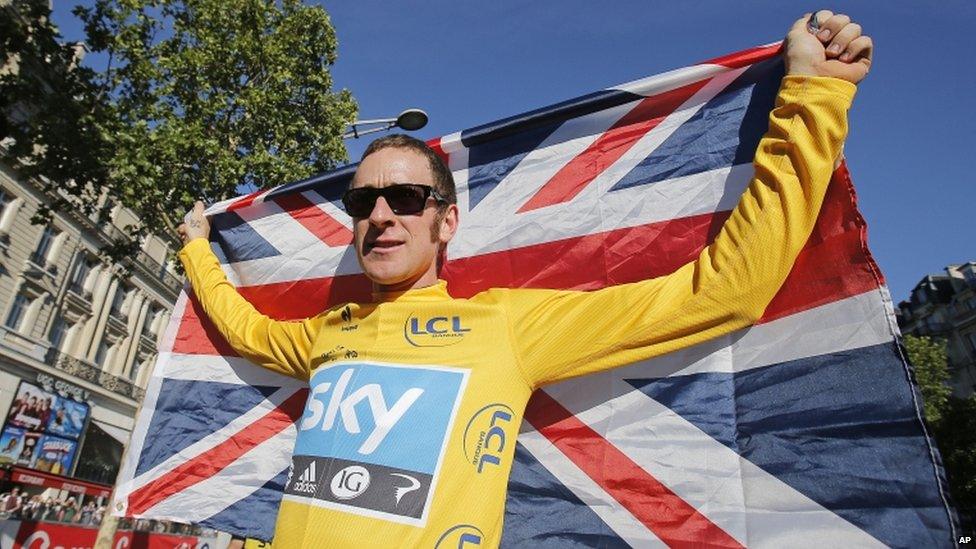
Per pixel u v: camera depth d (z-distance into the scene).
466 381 1.55
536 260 2.15
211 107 9.91
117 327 26.47
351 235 2.70
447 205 1.93
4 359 19.45
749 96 1.94
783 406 1.59
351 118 12.27
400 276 1.78
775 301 1.67
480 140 2.40
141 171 8.44
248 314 2.48
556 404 1.93
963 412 18.66
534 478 1.88
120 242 9.92
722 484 1.62
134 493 2.52
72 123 7.11
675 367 1.79
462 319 1.67
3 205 19.86
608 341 1.56
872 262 1.52
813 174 1.47
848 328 1.53
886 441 1.42
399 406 1.54
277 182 10.30
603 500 1.76
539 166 2.28
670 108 2.09
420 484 1.42
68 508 17.47
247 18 11.01
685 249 1.90
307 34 11.85
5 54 6.63
